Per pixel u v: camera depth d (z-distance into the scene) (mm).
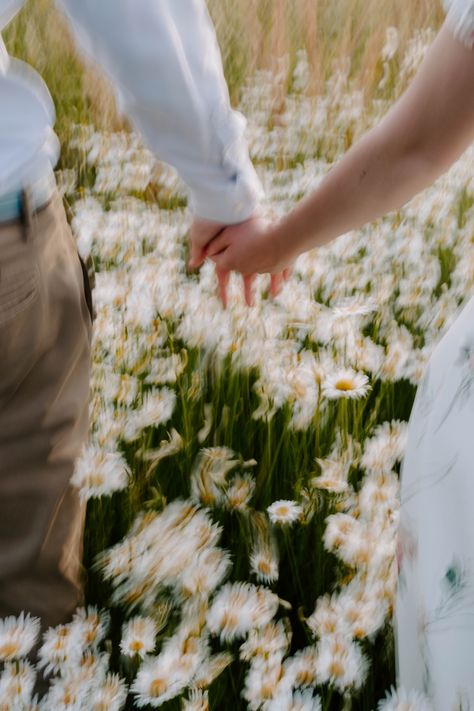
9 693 1484
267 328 2283
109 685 1530
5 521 1420
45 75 4008
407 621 1418
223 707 1679
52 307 1322
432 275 2617
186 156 1424
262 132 3752
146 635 1618
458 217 3064
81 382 1437
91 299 1457
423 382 1392
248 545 1871
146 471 2014
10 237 1241
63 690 1511
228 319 2256
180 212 3074
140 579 1678
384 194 1366
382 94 4168
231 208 1501
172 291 2420
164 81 1294
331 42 4656
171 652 1532
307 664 1549
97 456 1688
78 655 1537
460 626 1268
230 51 4285
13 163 1213
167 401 2037
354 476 1981
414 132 1289
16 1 1177
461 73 1215
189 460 2064
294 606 1886
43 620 1513
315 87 4184
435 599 1307
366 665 1571
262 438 2135
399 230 2824
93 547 1940
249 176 1485
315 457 2018
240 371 2201
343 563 1829
